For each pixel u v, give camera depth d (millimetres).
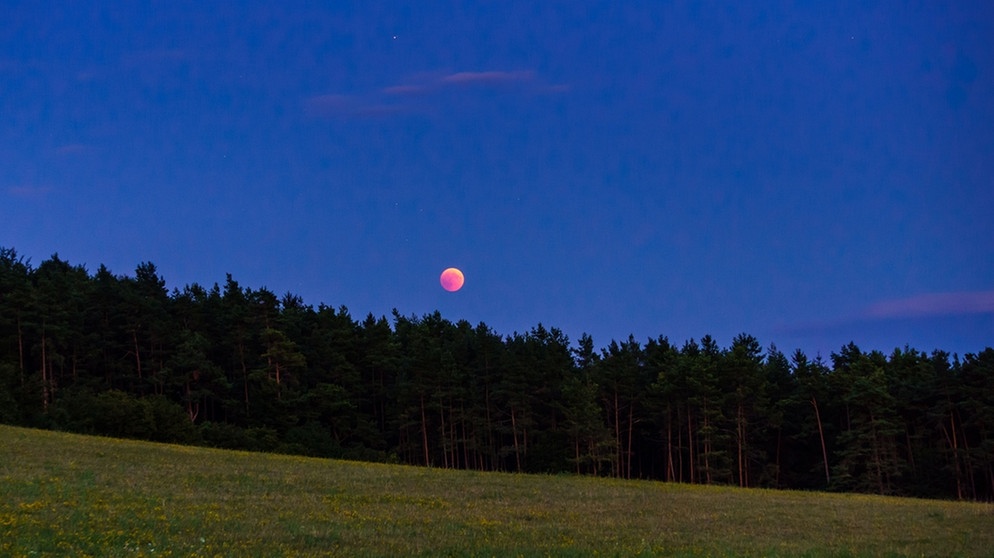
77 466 36719
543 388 95062
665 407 92438
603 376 96312
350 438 98438
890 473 85250
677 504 38312
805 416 96562
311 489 35719
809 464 97312
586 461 89250
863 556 22406
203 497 29953
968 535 28297
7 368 80875
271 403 89875
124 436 75500
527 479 49125
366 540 22156
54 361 94062
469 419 92625
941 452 83375
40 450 42219
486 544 22516
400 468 52469
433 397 92812
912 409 89312
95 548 18766
